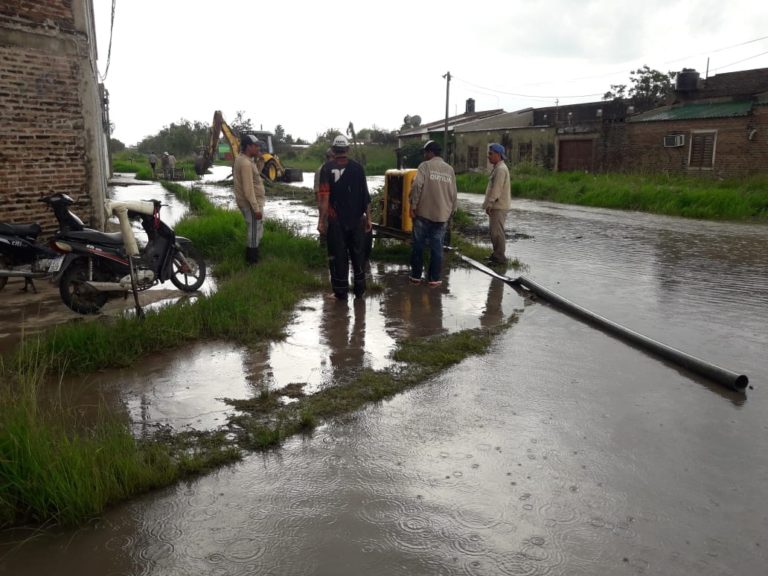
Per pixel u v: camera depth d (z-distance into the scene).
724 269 9.34
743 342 5.82
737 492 3.30
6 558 2.78
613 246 11.55
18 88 8.62
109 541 2.89
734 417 4.20
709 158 24.81
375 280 8.44
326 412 4.23
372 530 2.96
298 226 13.20
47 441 3.34
